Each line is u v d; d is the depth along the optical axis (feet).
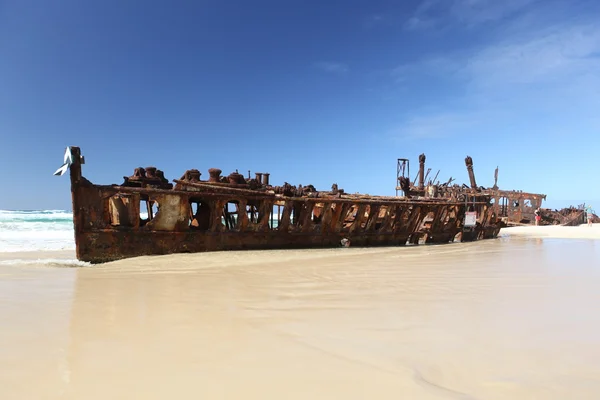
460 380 8.73
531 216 121.49
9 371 9.25
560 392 8.14
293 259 31.58
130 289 19.39
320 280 21.99
